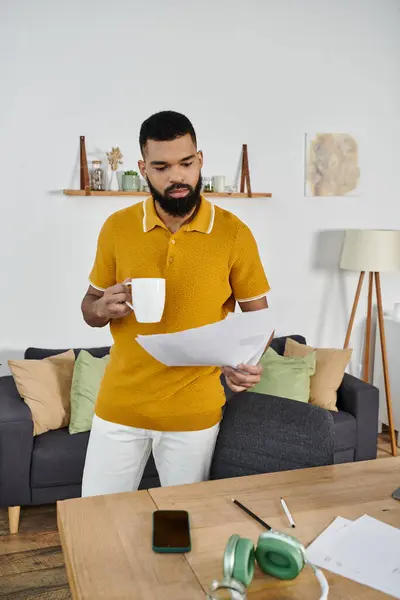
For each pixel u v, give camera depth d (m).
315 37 3.58
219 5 3.36
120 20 3.20
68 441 2.65
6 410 2.63
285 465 1.50
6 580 2.25
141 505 1.24
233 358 1.46
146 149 1.53
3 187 3.13
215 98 3.43
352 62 3.68
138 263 1.65
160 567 1.02
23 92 3.09
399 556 1.05
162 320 1.65
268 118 3.54
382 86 3.77
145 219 1.66
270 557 0.99
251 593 0.96
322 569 1.02
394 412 3.76
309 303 3.80
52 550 2.46
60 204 3.22
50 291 3.28
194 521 1.17
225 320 1.35
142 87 3.29
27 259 3.22
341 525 1.15
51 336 3.31
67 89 3.16
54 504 2.89
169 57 3.31
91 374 2.85
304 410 1.52
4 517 2.75
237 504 1.24
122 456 1.74
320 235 3.76
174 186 1.53
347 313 3.88
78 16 3.13
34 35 3.07
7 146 3.10
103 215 3.31
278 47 3.51
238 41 3.43
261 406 1.56
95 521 1.17
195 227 1.62
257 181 3.57
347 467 1.44
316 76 3.62
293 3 3.51
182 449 1.68
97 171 3.18
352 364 3.96
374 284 3.94
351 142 3.74
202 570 1.01
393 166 3.87
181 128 1.50
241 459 1.54
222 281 1.66
